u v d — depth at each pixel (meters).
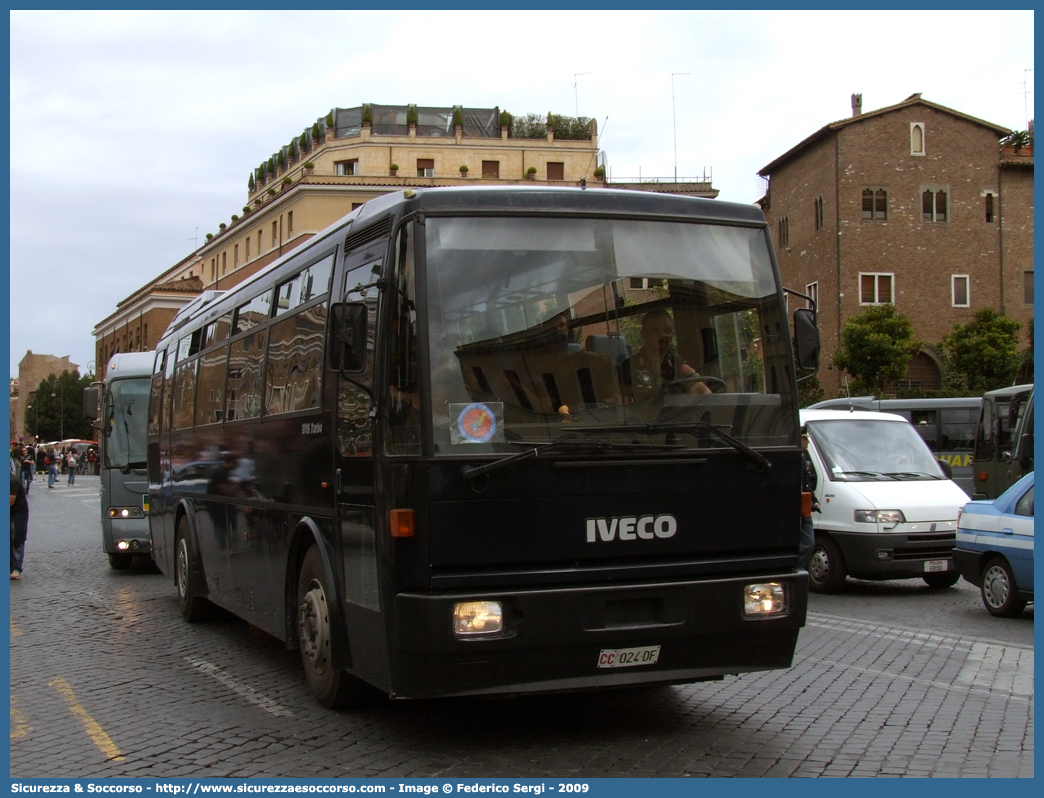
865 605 13.55
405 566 6.07
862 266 58.38
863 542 14.33
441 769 6.12
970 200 59.28
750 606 6.51
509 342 6.30
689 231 6.88
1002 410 25.20
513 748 6.55
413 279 6.30
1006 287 59.34
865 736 6.81
